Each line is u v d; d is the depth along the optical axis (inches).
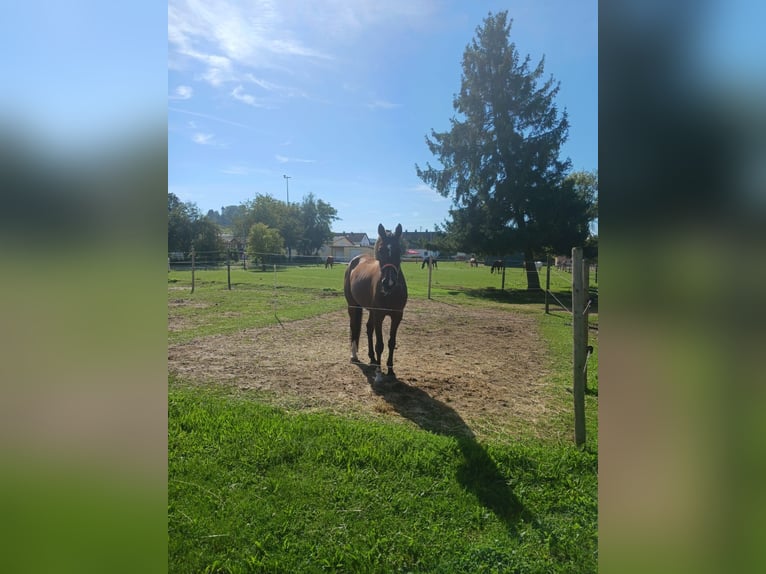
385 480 112.2
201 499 102.4
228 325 336.2
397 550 87.7
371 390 189.3
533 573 81.4
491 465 119.1
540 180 707.4
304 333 311.9
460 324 365.4
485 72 730.8
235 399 173.2
